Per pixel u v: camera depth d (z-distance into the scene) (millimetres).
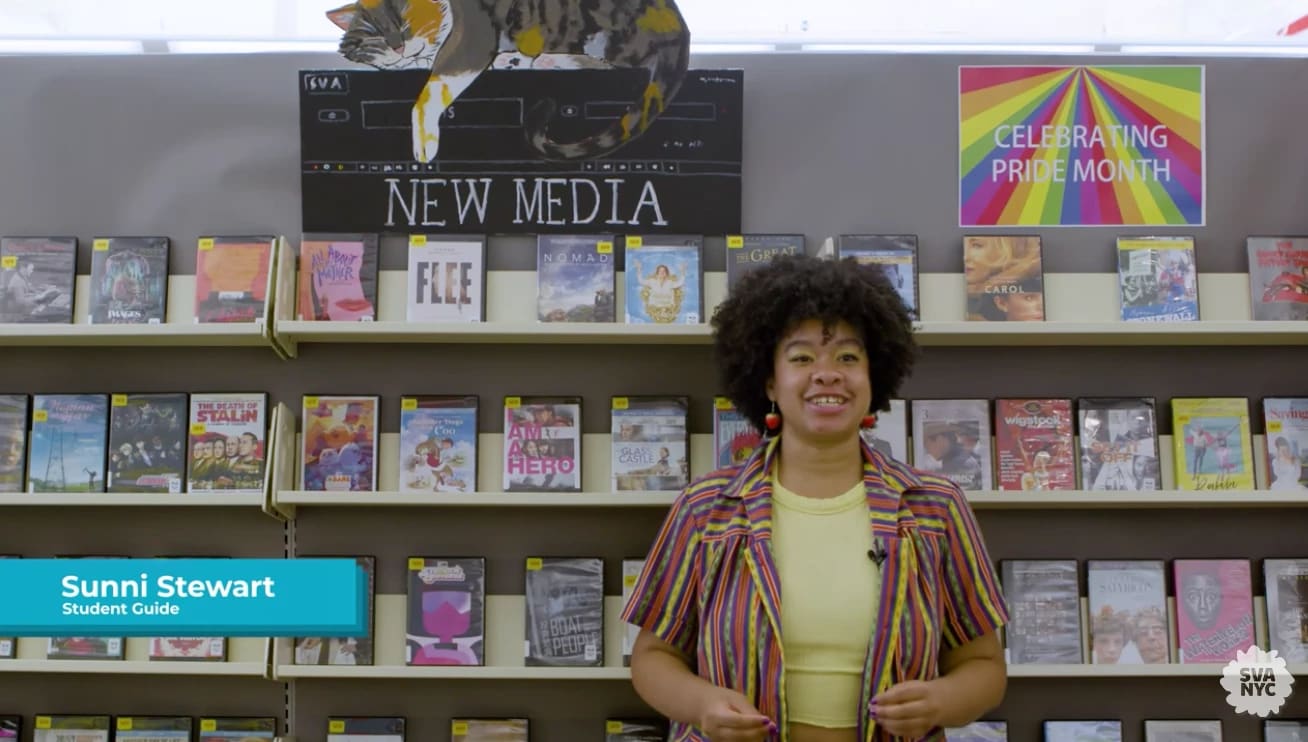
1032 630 2859
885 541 2004
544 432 2922
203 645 2846
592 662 2836
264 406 2955
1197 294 2943
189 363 3012
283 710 2932
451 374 3004
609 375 2998
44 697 2945
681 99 2988
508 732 2865
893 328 2188
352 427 2928
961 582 2092
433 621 2869
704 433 2969
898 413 2928
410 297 2928
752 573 2008
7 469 2928
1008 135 3035
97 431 2949
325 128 2988
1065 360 3004
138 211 3033
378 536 2969
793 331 2131
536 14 3000
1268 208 3025
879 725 1935
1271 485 2904
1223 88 3055
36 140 3051
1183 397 2979
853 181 3029
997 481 2898
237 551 2975
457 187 2988
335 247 2953
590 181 2986
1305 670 2811
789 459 2133
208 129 3049
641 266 2930
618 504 2793
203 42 3096
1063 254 3008
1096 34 3412
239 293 2914
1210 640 2855
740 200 2996
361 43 2998
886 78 3057
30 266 2965
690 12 3426
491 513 2969
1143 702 2914
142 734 2885
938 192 3025
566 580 2879
